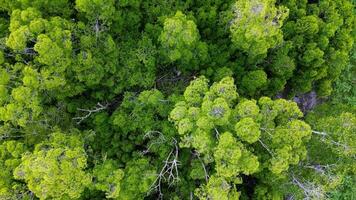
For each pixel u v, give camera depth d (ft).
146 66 62.28
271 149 54.13
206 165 58.54
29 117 53.83
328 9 74.13
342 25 76.43
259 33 53.36
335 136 59.06
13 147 53.47
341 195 79.41
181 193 63.36
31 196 52.95
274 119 57.00
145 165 58.54
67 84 59.16
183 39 55.52
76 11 63.05
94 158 59.41
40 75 52.37
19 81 55.21
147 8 66.39
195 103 51.72
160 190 60.80
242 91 68.49
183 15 57.62
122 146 65.82
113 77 62.75
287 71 69.77
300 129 52.08
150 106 61.62
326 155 63.00
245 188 71.56
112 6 57.00
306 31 70.33
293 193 63.72
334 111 74.28
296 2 73.41
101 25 58.80
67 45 52.39
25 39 50.78
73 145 54.08
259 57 65.72
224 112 47.65
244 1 55.06
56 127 58.23
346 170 64.44
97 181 54.65
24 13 52.06
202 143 47.67
